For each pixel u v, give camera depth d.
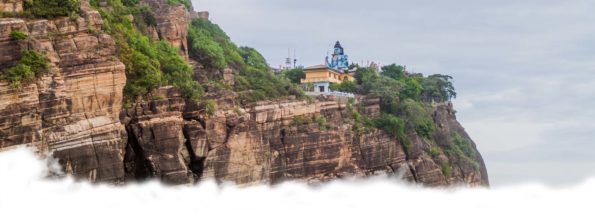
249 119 93.94
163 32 100.62
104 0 91.44
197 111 87.38
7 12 72.31
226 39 127.38
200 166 87.62
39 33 72.25
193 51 106.19
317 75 149.12
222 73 105.19
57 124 70.94
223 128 89.69
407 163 122.75
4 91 67.06
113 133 75.31
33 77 69.00
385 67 164.62
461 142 148.12
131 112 81.50
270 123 101.31
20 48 69.31
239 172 91.31
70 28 74.50
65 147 71.19
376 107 128.12
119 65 76.38
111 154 74.88
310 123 106.38
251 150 93.06
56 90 70.81
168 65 88.94
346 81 143.62
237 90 103.31
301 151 103.31
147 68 83.19
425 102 151.00
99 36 76.19
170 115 83.62
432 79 162.12
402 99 135.00
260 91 104.50
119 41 81.56
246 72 113.12
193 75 98.12
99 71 74.69
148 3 103.88
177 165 82.94
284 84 112.38
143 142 81.31
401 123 122.75
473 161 144.12
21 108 67.81
